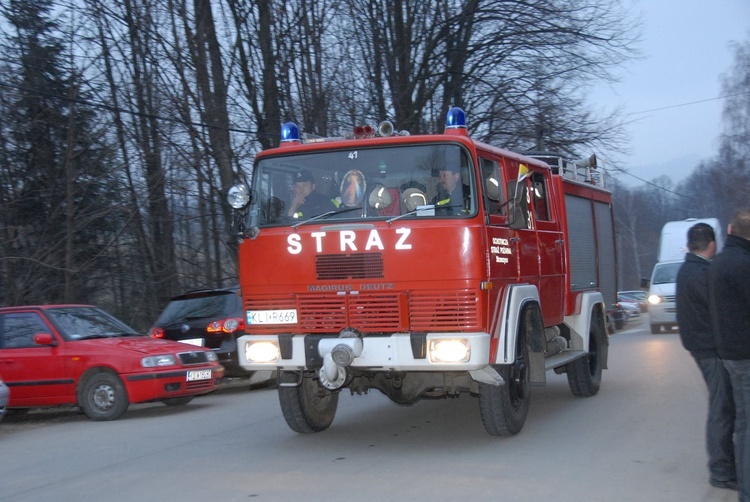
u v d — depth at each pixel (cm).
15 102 1869
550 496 584
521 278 811
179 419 1032
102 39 1950
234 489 635
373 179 736
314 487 632
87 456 801
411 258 705
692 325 603
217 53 2064
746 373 526
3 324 1101
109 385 1045
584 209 1104
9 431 1035
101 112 1955
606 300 1184
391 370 721
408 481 641
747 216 528
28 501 629
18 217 1930
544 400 1061
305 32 2209
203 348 1148
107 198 1945
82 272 1923
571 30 2341
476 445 775
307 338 729
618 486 609
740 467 534
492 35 2436
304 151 762
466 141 716
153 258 2089
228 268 2186
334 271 726
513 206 751
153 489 647
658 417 895
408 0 2439
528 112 2433
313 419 850
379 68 2422
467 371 727
